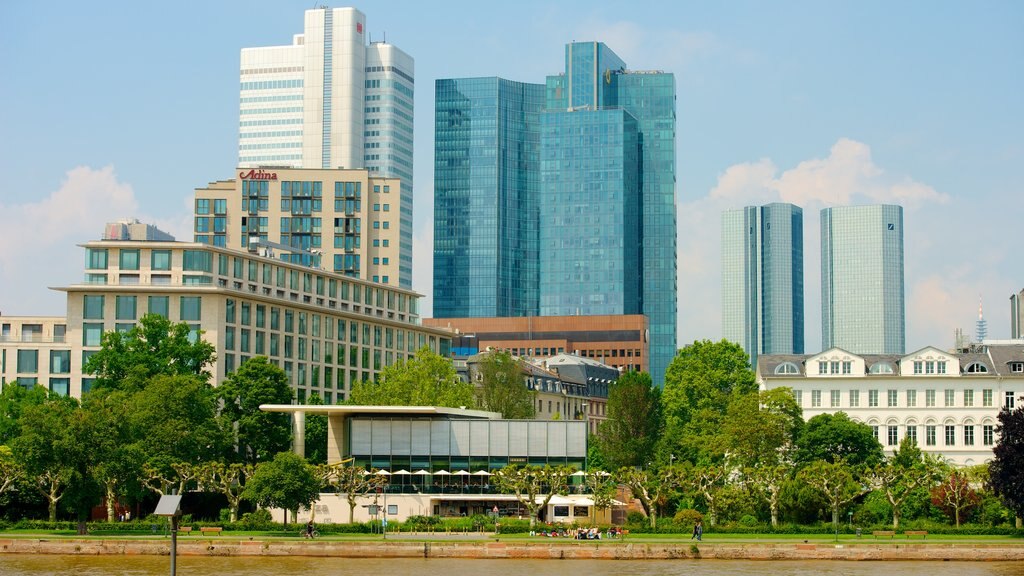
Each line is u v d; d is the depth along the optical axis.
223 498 197.00
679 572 144.38
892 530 178.62
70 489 168.38
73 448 168.38
